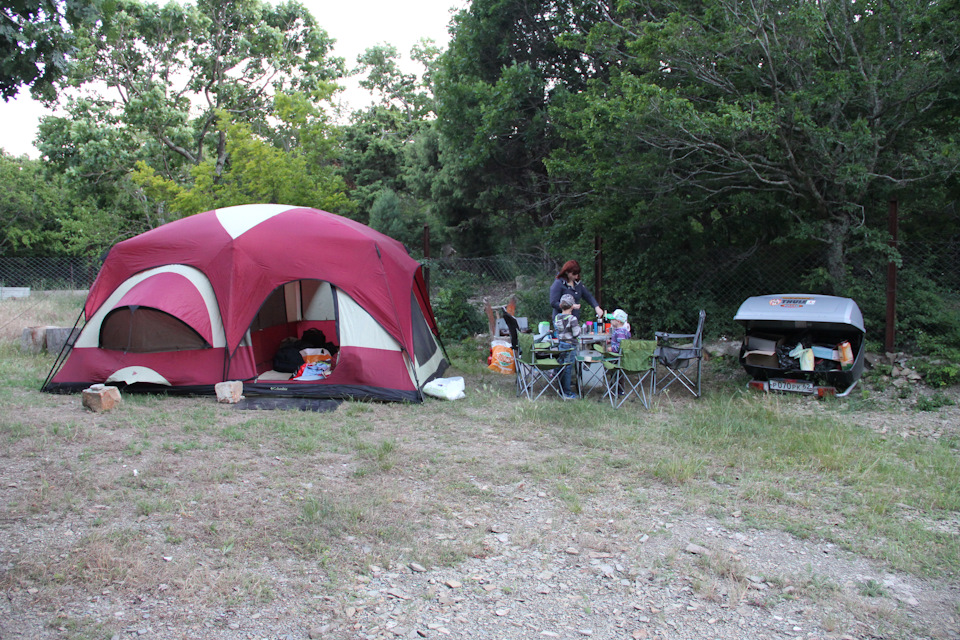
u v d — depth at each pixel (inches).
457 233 1053.8
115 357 304.5
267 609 126.2
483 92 590.6
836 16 331.3
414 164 1176.8
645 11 405.7
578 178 411.8
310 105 717.9
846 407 291.9
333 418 269.0
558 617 125.8
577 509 175.0
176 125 946.7
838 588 136.7
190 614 123.5
